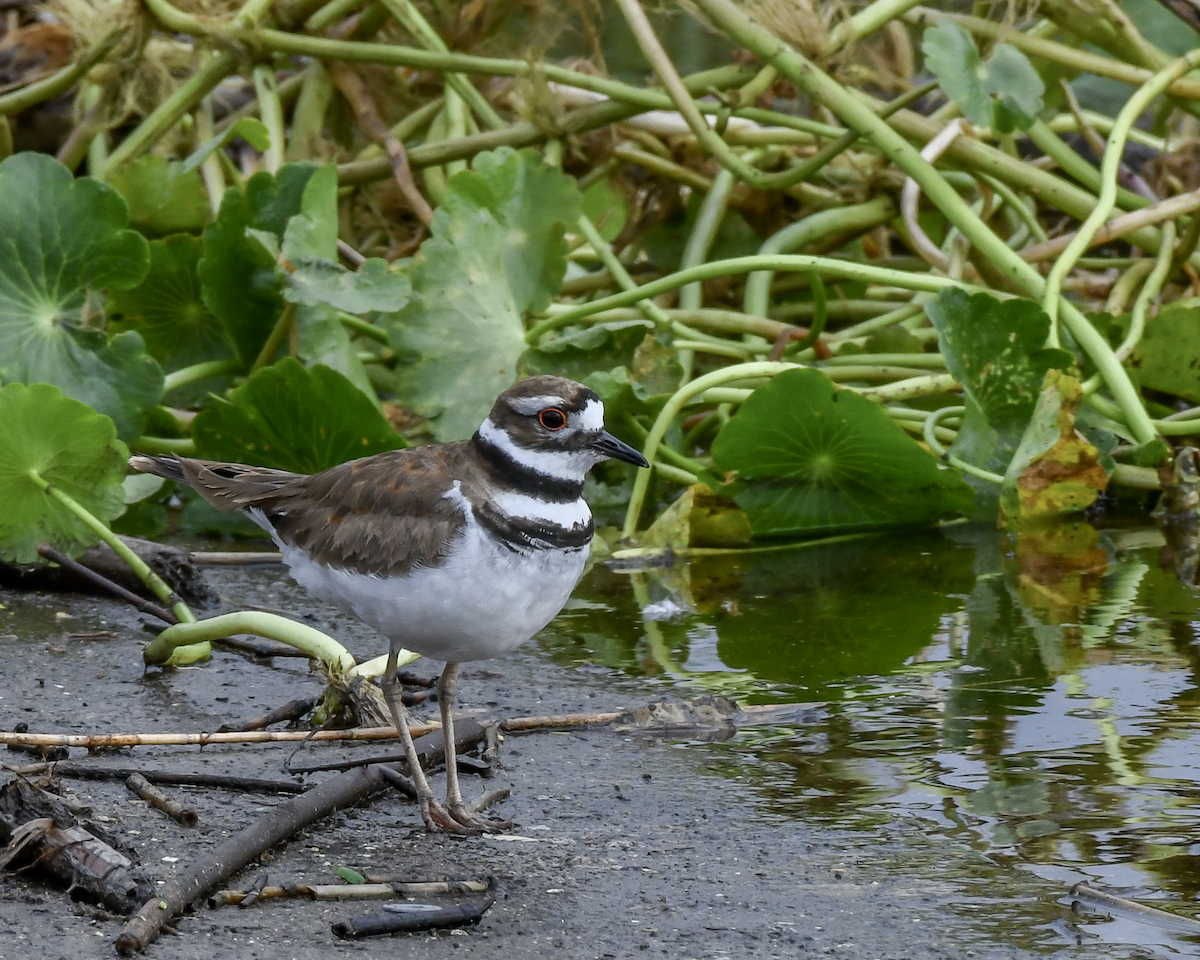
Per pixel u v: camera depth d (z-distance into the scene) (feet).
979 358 41.27
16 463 31.83
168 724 27.45
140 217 49.42
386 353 48.06
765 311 49.67
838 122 53.88
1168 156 55.67
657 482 44.68
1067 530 42.24
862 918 20.02
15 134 54.49
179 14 48.19
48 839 20.38
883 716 27.96
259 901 20.24
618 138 52.90
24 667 30.37
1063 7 47.52
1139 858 21.65
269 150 47.75
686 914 20.16
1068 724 27.17
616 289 52.90
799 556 40.19
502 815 23.81
